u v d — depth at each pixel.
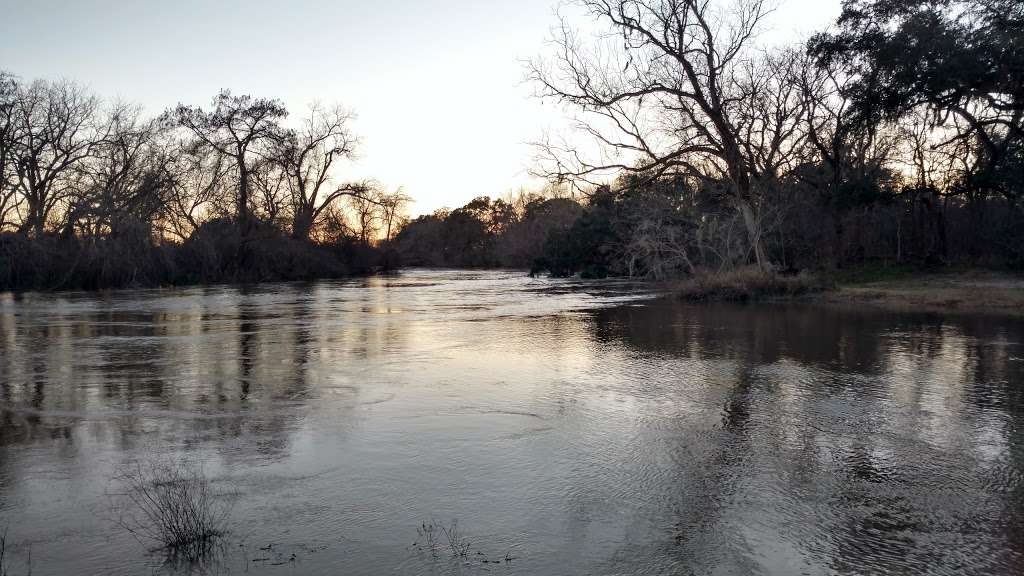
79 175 43.09
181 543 5.42
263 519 5.90
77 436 8.46
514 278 61.72
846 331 18.19
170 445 8.07
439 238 114.31
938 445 7.93
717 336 17.61
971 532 5.59
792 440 8.16
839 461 7.38
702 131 32.06
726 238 36.00
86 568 5.04
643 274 54.00
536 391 10.99
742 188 32.59
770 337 17.23
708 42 31.25
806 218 40.59
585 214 57.66
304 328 20.41
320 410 9.77
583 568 5.00
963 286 28.92
